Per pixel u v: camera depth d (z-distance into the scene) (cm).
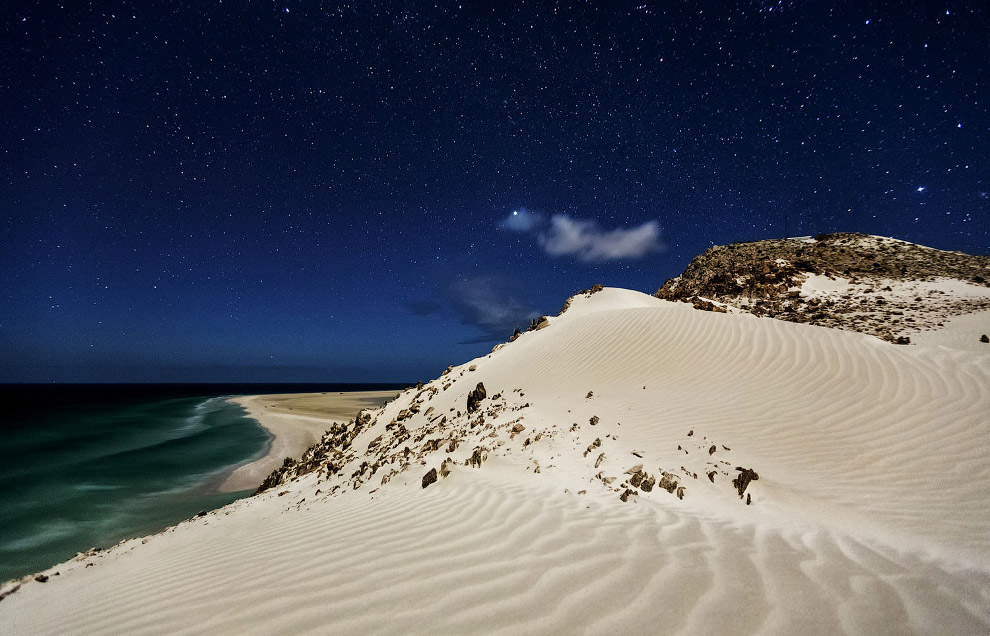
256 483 1714
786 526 445
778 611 269
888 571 329
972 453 571
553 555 356
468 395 1284
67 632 338
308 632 270
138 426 3722
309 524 550
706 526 430
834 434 670
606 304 2170
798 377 859
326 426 3384
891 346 920
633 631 250
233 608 319
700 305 1895
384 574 345
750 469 596
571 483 593
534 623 261
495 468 695
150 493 1586
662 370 1034
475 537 410
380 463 902
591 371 1152
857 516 479
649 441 722
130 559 583
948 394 709
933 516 463
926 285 2205
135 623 325
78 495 1566
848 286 2367
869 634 246
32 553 1063
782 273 2619
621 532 404
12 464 2120
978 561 354
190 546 571
